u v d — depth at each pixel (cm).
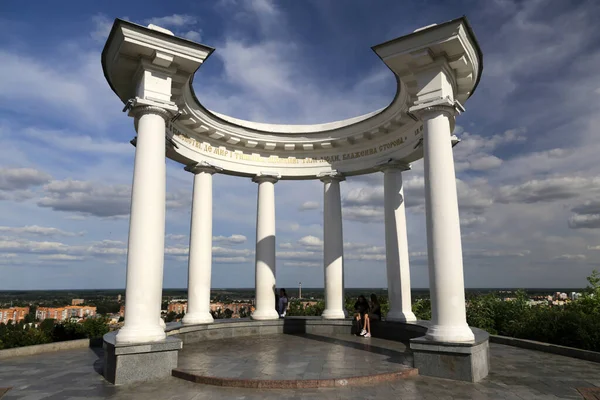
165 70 1312
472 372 1070
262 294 2094
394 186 1958
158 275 1220
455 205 1222
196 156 1933
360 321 1936
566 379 1106
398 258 1895
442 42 1209
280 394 943
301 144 2170
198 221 1947
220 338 1856
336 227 2123
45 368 1278
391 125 1908
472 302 2452
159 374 1129
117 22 1188
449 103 1245
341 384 1018
